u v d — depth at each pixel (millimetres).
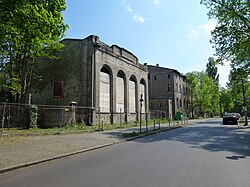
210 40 24750
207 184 5332
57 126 23641
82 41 28984
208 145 12109
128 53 36469
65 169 7148
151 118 42250
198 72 63531
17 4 8945
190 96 64438
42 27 10141
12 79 22656
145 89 42469
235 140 14375
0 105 18438
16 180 5988
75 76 28625
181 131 22078
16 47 13883
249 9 21844
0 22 9633
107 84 30828
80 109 26578
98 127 23156
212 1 23438
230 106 81562
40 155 9148
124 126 26656
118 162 7977
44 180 5922
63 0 10930
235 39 23219
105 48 30453
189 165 7320
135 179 5773
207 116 78438
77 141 13633
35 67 29359
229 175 6109
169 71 56875
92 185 5363
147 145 12445
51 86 29953
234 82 44938
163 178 5832
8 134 15078
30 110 20297
